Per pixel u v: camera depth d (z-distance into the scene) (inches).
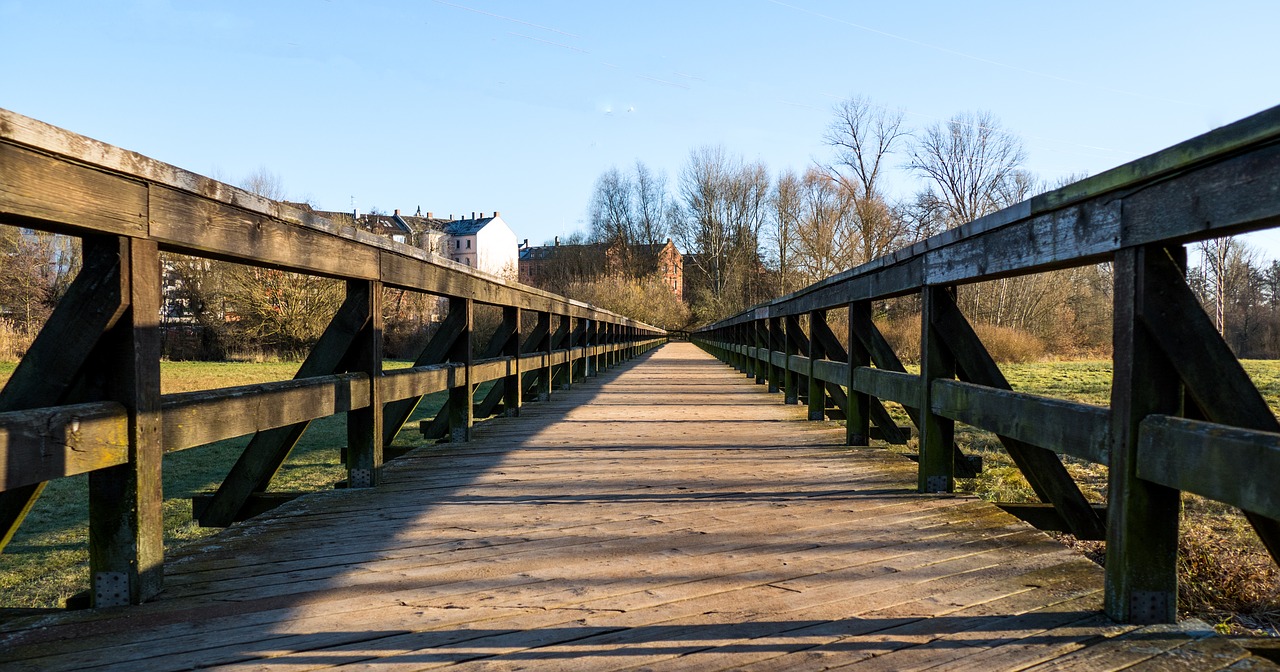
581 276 2431.1
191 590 81.6
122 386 74.4
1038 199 87.1
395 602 78.4
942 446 133.4
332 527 109.9
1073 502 114.8
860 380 181.0
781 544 100.4
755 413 262.7
